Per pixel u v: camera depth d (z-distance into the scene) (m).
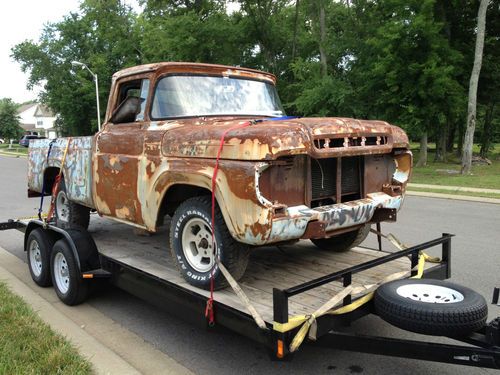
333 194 3.89
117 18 37.22
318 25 27.22
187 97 4.52
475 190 14.88
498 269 6.12
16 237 8.66
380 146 3.97
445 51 21.16
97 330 4.52
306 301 3.47
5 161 34.06
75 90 49.84
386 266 4.38
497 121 46.84
